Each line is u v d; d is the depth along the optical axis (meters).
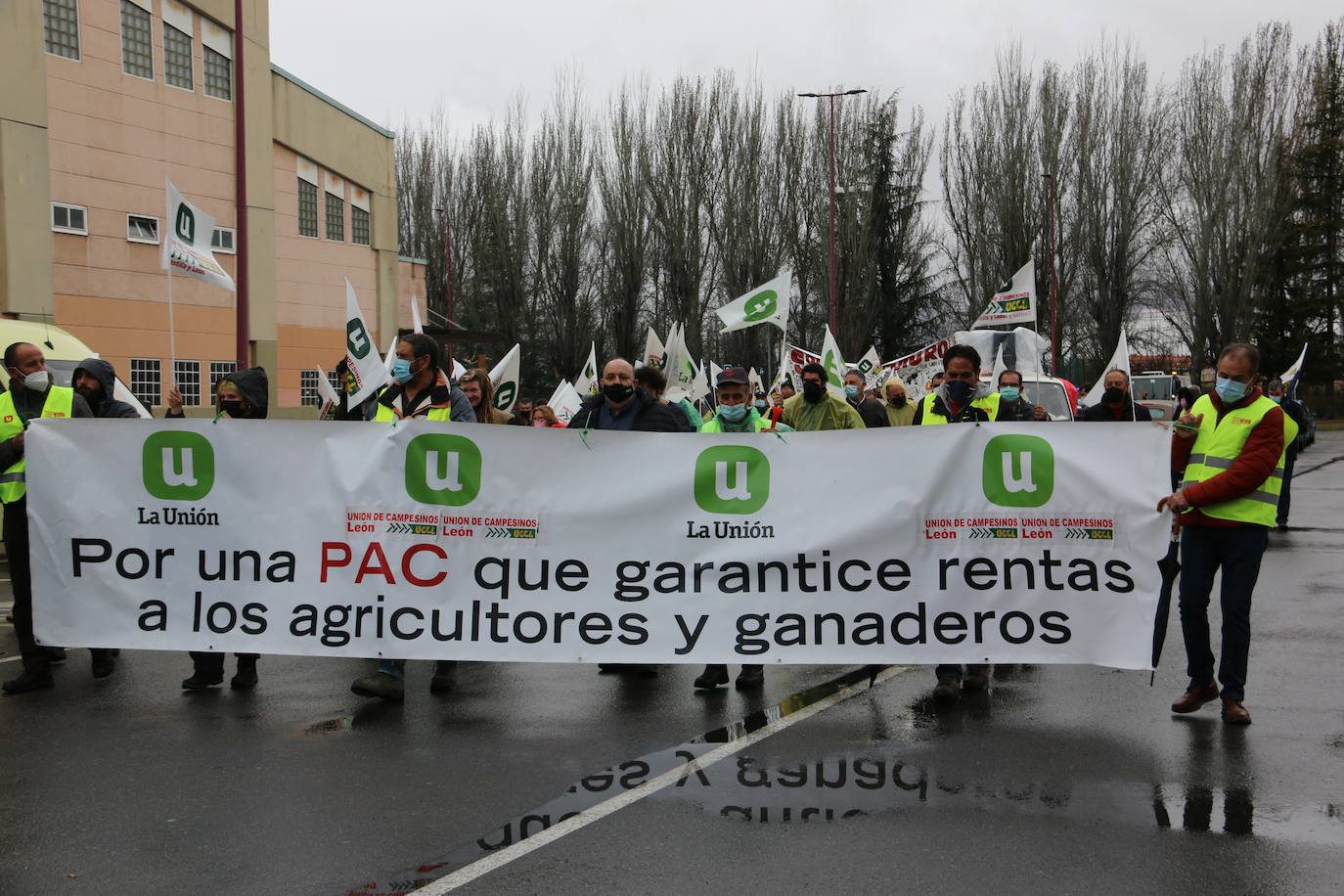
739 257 46.59
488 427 6.58
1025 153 46.53
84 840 4.52
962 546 6.40
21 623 6.93
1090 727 5.99
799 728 6.03
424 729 6.06
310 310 28.59
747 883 4.06
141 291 23.19
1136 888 4.00
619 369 7.19
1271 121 44.81
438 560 6.61
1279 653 7.64
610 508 6.56
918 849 4.37
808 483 6.49
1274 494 6.00
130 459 6.77
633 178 46.84
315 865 4.26
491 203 47.62
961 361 6.94
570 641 6.58
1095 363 47.47
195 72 24.38
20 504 6.95
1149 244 47.50
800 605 6.51
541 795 4.99
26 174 20.38
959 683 6.70
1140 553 6.23
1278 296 52.94
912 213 50.00
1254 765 5.31
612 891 4.01
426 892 4.02
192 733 6.01
